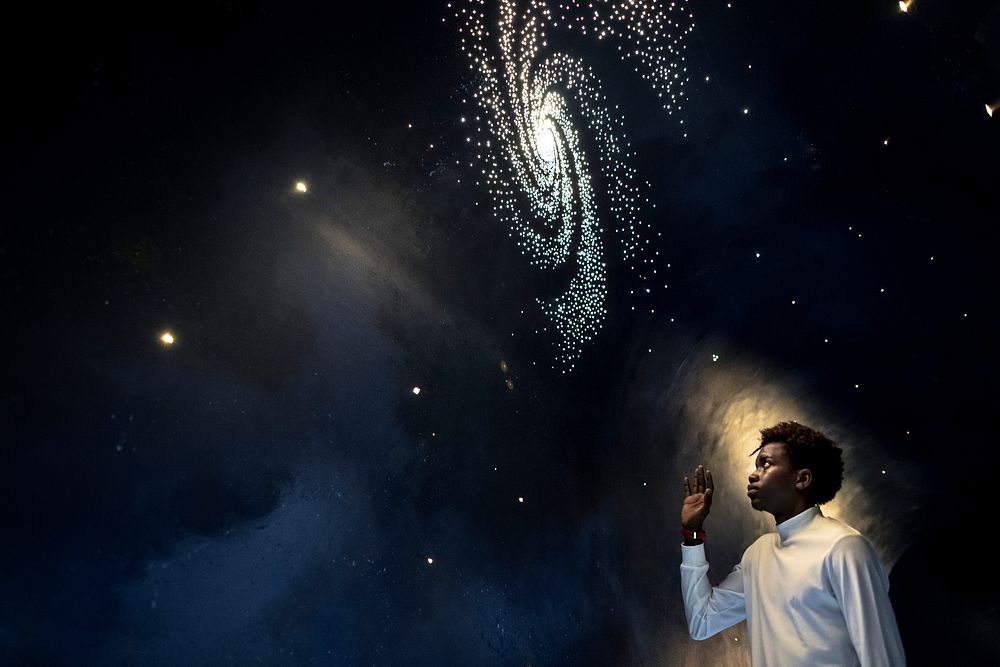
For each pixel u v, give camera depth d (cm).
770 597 240
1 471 192
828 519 244
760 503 256
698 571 269
